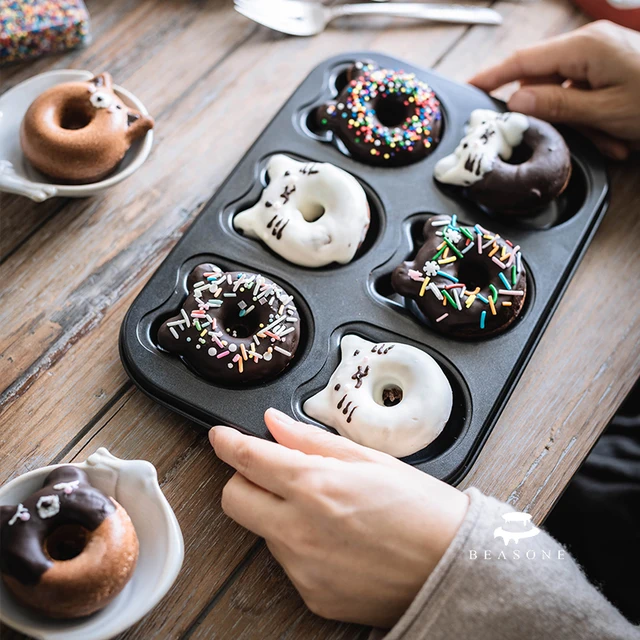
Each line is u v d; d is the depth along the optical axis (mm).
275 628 493
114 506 469
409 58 677
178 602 495
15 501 476
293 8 681
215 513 517
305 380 534
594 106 614
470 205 592
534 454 541
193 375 528
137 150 593
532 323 553
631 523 615
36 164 565
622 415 667
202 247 563
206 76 654
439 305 540
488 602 450
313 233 559
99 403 540
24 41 632
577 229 586
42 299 566
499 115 606
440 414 517
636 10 674
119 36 664
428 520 469
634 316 584
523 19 700
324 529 469
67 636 450
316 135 616
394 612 473
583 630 449
